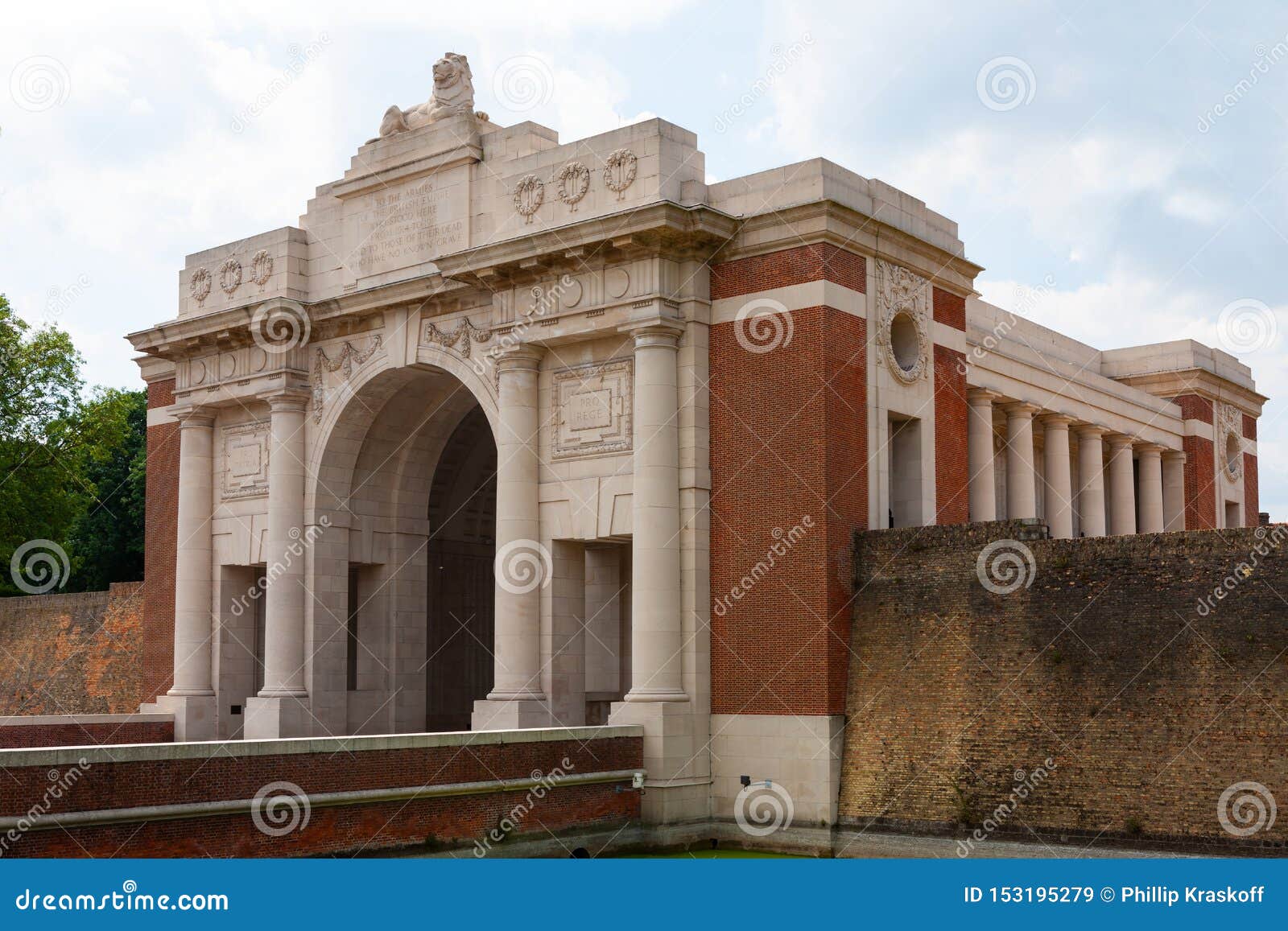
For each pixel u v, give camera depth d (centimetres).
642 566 4362
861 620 4259
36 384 7662
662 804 4200
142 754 3102
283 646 5378
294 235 5606
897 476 4766
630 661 5425
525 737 3922
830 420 4272
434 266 5153
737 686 4341
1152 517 7525
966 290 5066
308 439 5519
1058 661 3806
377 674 5641
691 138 4669
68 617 7038
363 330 5384
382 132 5450
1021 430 6450
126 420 9025
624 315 4503
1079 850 3578
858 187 4559
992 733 3853
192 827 3189
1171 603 3647
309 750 3419
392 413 5544
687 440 4450
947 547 4144
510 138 5044
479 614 6494
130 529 9450
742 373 4447
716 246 4516
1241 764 3369
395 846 3581
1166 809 3459
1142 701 3600
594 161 4700
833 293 4350
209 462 5894
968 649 4000
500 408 4800
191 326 5719
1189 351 7794
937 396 4844
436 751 3691
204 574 5806
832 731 4141
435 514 6312
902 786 3981
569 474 4697
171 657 6066
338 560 5494
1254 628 3475
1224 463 8056
